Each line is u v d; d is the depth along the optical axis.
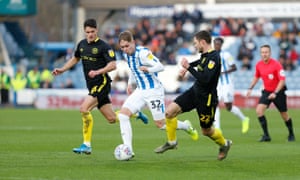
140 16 94.44
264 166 27.53
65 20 122.81
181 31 89.31
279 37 86.88
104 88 30.73
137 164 27.83
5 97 84.44
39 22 143.25
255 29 88.44
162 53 85.88
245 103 75.31
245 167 27.25
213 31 87.88
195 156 30.78
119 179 24.27
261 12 89.75
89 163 28.19
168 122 28.64
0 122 55.34
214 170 26.52
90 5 100.12
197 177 24.89
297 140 40.06
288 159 29.69
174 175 25.28
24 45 102.94
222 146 28.77
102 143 37.56
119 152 28.41
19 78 82.88
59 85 88.56
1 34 97.69
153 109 29.20
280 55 82.50
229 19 88.25
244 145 36.81
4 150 33.50
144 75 29.00
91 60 30.55
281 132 45.72
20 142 37.91
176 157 30.34
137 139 40.19
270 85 39.50
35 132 45.28
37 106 81.44
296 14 88.75
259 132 45.91
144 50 28.66
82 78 88.38
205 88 27.36
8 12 92.44
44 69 90.56
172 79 80.94
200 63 27.16
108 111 31.45
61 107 80.69
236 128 49.50
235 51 85.62
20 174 25.12
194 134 30.58
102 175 25.08
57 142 38.00
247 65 83.44
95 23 30.28
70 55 91.12
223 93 43.97
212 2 96.50
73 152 32.50
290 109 71.94
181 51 86.00
